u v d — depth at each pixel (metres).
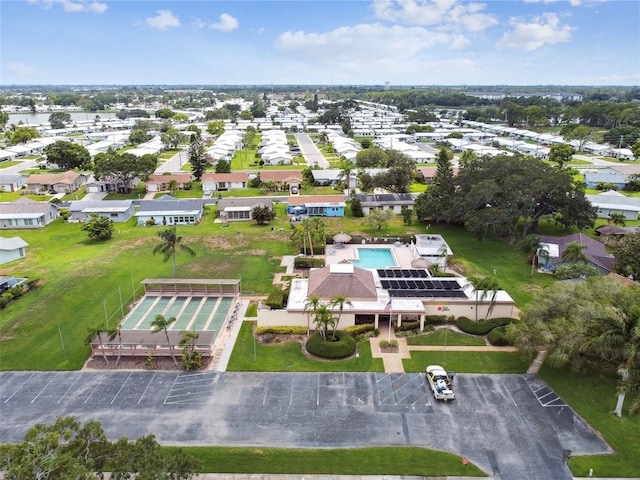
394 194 112.50
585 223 84.62
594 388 45.31
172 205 103.19
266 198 110.75
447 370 48.50
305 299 59.16
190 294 66.44
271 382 46.66
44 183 126.94
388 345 52.94
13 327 57.06
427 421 41.03
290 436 39.28
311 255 80.00
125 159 124.19
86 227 89.56
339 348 50.75
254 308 62.31
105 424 40.72
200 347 50.47
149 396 44.56
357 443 38.53
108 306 62.78
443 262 74.94
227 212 103.12
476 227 82.06
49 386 46.09
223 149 180.50
